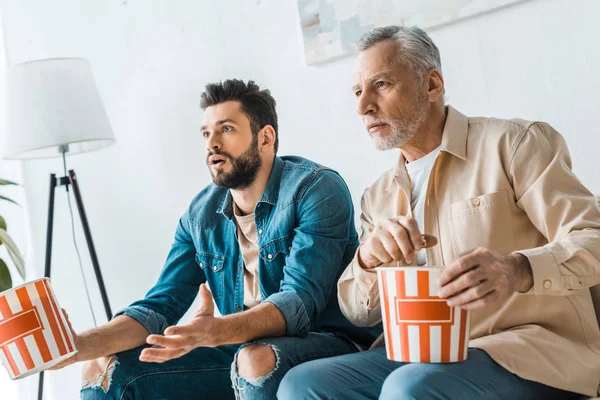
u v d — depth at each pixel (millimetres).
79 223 3076
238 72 2594
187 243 1956
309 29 2355
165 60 2779
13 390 3279
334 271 1707
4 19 3277
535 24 1981
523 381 1274
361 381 1354
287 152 2494
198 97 2695
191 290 1936
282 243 1770
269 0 2486
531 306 1393
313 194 1746
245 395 1501
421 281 1152
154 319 1773
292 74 2455
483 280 1146
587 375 1313
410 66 1558
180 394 1713
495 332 1411
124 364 1686
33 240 3221
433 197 1529
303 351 1547
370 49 1586
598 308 1464
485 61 2066
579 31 1919
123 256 2955
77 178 3082
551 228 1377
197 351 1740
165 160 2799
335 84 2350
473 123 1545
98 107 2713
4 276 2793
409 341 1179
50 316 1381
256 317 1548
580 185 1402
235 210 1878
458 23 2102
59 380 3199
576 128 1945
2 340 1355
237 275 1860
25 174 3232
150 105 2832
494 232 1443
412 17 2148
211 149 1822
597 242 1266
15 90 2668
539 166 1418
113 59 2936
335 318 1743
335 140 2371
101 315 3037
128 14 2875
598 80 1901
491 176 1467
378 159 2281
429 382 1174
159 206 2830
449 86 2137
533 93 2000
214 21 2637
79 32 3035
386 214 1635
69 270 3121
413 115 1558
